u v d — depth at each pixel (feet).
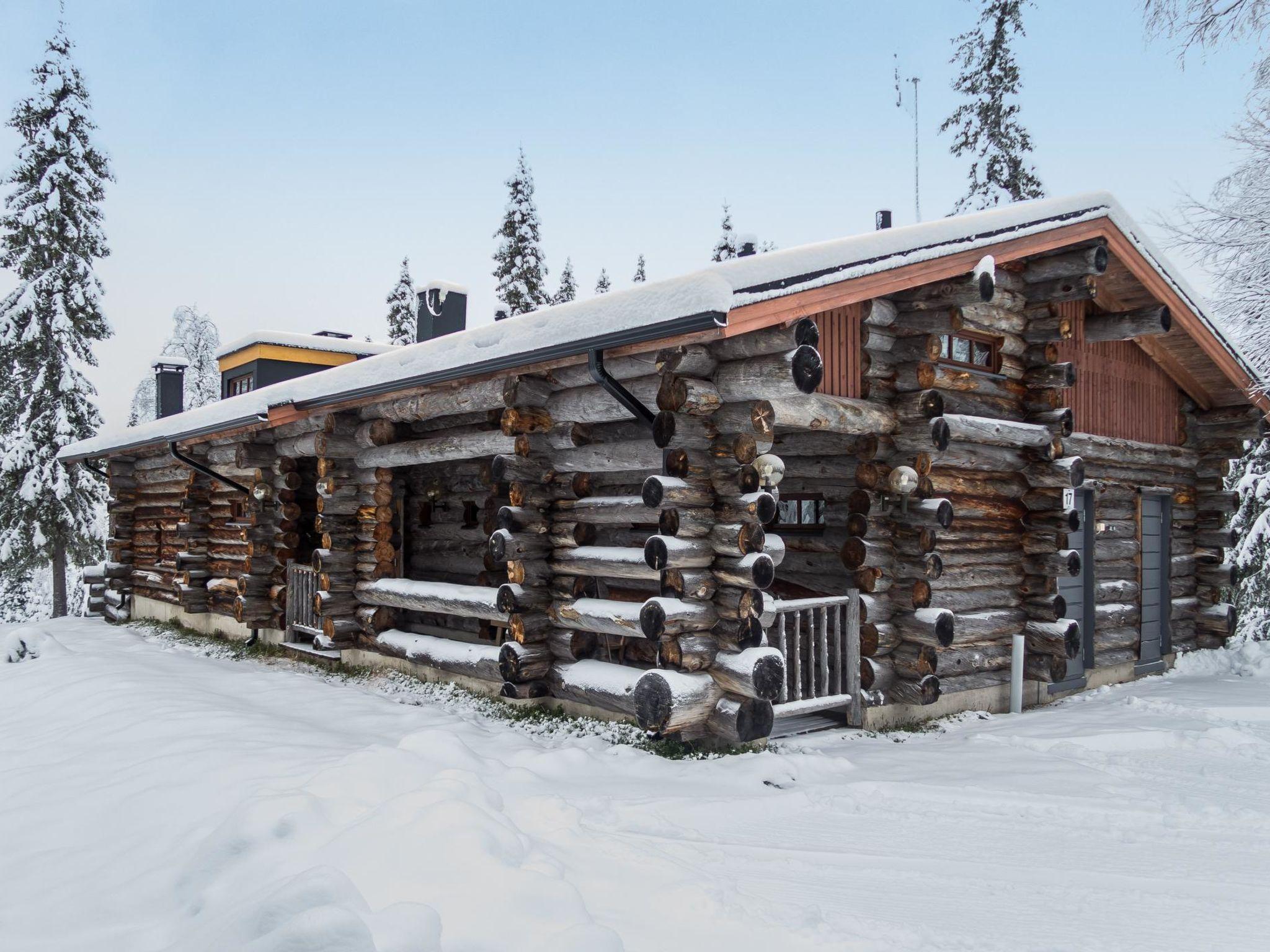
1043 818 16.96
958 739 23.82
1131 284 32.17
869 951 10.96
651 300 19.83
